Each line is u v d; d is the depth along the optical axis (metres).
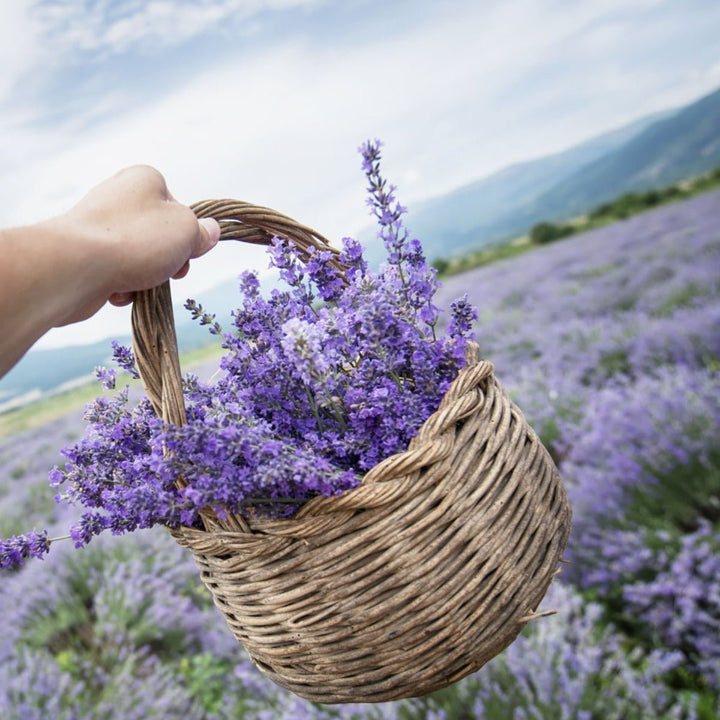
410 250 0.74
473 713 1.85
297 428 0.75
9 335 0.55
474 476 0.64
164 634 2.58
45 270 0.55
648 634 2.10
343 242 0.77
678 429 2.46
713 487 2.30
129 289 0.64
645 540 2.26
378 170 0.73
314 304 0.87
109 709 2.21
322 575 0.62
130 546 2.97
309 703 1.96
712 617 2.01
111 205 0.63
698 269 4.14
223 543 0.65
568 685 1.80
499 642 0.66
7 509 3.64
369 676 0.65
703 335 3.26
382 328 0.67
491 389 0.71
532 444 0.70
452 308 0.74
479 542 0.64
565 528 0.73
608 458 2.56
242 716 2.17
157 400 0.67
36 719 2.17
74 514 3.25
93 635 2.68
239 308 0.77
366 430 0.70
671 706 1.87
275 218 0.80
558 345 3.82
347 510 0.62
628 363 3.46
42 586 2.88
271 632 0.67
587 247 5.52
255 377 0.74
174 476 0.64
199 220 0.72
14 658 2.58
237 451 0.62
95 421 0.77
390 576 0.62
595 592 2.30
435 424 0.64
